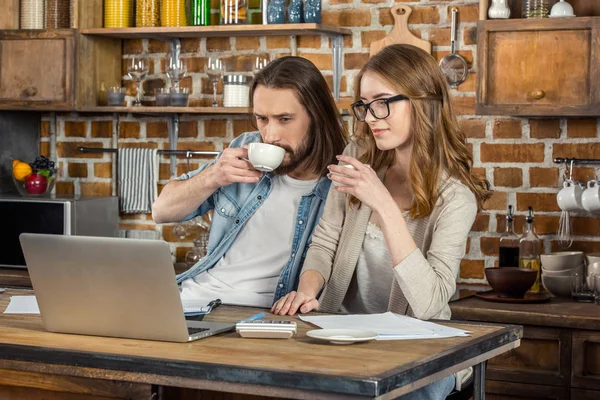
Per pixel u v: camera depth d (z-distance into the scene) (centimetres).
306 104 280
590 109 343
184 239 444
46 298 205
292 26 392
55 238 200
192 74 441
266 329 199
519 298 342
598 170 375
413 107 254
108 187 460
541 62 351
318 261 267
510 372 325
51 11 436
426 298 233
